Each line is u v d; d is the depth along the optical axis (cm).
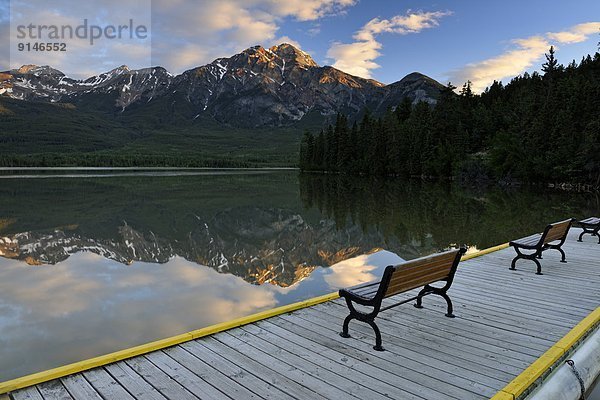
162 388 370
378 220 1980
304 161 9531
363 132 8356
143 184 4569
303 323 536
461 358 440
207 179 5828
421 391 373
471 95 9219
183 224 1847
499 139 5431
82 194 3278
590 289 700
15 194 3238
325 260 1188
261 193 3581
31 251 1278
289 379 392
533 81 7894
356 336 496
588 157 4081
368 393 370
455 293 677
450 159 6072
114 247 1349
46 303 795
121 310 754
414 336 498
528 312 587
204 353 443
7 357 568
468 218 2034
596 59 6706
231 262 1159
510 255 970
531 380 383
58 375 381
